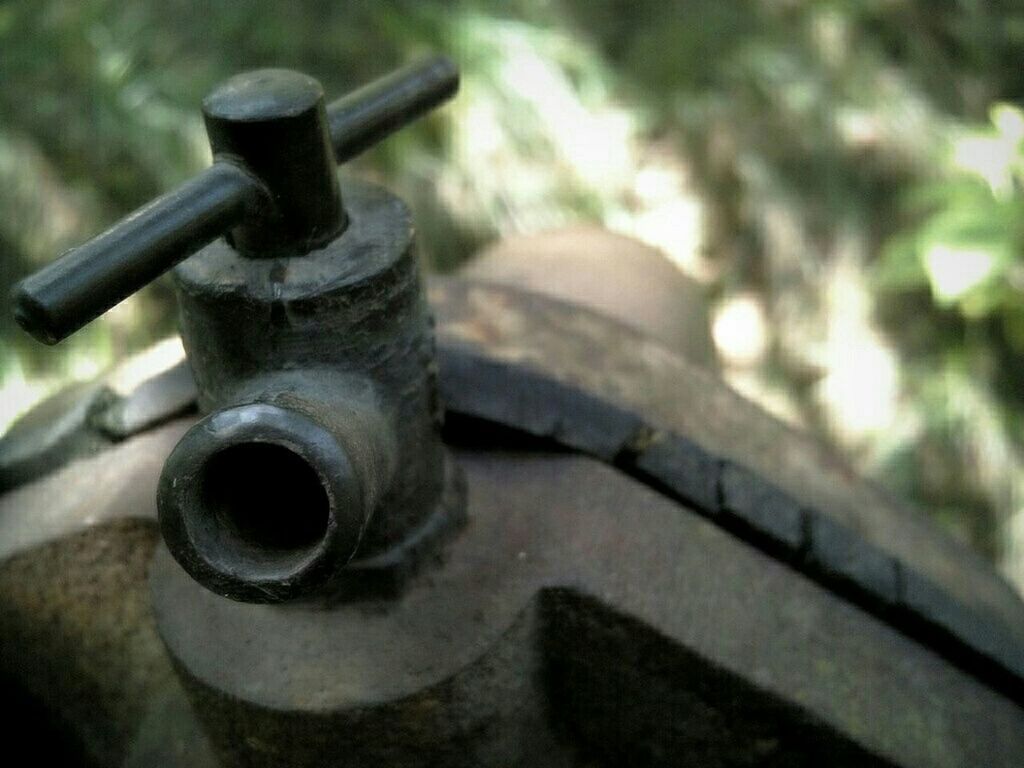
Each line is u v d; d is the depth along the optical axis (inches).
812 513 7.0
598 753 6.6
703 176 22.7
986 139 18.9
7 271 19.3
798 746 6.3
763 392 21.1
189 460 4.4
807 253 22.0
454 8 21.9
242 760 6.0
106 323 19.5
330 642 5.8
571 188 21.5
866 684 6.4
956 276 17.9
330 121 5.5
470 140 21.1
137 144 20.0
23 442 7.6
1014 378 22.0
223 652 5.8
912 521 8.2
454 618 5.9
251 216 4.9
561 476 6.7
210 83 20.7
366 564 5.8
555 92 21.6
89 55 20.6
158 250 4.5
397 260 5.2
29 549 6.8
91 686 7.3
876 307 21.9
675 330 9.5
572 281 9.9
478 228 21.0
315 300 5.0
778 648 6.3
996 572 8.4
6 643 7.2
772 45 23.5
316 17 21.6
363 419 4.9
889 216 22.4
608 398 6.9
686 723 6.4
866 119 22.7
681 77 23.2
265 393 4.7
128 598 7.0
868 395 21.2
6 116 20.0
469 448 6.9
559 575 6.1
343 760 5.8
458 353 6.8
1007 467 20.8
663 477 6.8
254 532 4.6
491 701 5.9
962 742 6.4
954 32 24.0
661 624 6.1
